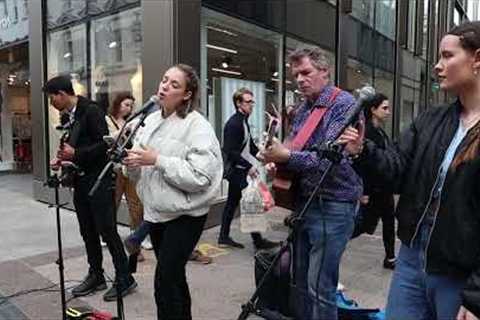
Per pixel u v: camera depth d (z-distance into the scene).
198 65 6.16
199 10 6.16
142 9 6.02
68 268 4.74
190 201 2.63
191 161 2.62
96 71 7.30
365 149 2.03
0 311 3.70
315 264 2.72
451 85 1.79
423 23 16.16
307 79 2.63
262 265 3.11
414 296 1.99
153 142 2.74
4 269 4.72
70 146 3.58
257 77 8.14
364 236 5.95
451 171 1.77
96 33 7.27
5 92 13.29
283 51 8.81
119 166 2.98
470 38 1.74
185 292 2.81
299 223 2.38
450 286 1.81
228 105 7.46
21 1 9.23
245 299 3.93
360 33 11.17
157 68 5.89
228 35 7.45
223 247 5.42
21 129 13.51
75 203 3.90
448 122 1.87
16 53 11.52
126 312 3.66
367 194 3.88
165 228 2.75
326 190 2.61
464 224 1.73
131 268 4.15
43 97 8.15
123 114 4.85
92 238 3.97
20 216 7.18
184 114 2.73
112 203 3.77
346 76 10.14
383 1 12.76
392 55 13.71
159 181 2.67
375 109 3.61
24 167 13.51
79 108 3.69
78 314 3.44
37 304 3.83
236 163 5.28
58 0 7.95
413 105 15.83
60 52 8.05
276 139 2.55
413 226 1.94
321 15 9.70
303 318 2.93
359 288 4.20
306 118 2.74
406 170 1.98
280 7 8.69
